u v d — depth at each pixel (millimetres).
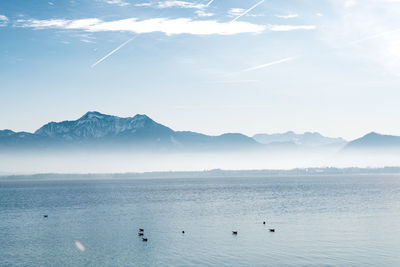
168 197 194750
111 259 62750
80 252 67688
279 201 158375
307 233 79625
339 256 60875
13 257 65188
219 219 103938
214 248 68062
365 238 73375
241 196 194250
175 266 58031
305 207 130625
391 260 58406
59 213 126938
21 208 147000
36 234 85750
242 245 69875
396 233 78062
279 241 72375
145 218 108938
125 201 173000
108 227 93688
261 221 98438
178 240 75625
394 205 132500
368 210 118000
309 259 59531
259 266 56875
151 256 63875
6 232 89188
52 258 64125
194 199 177500
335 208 125000
